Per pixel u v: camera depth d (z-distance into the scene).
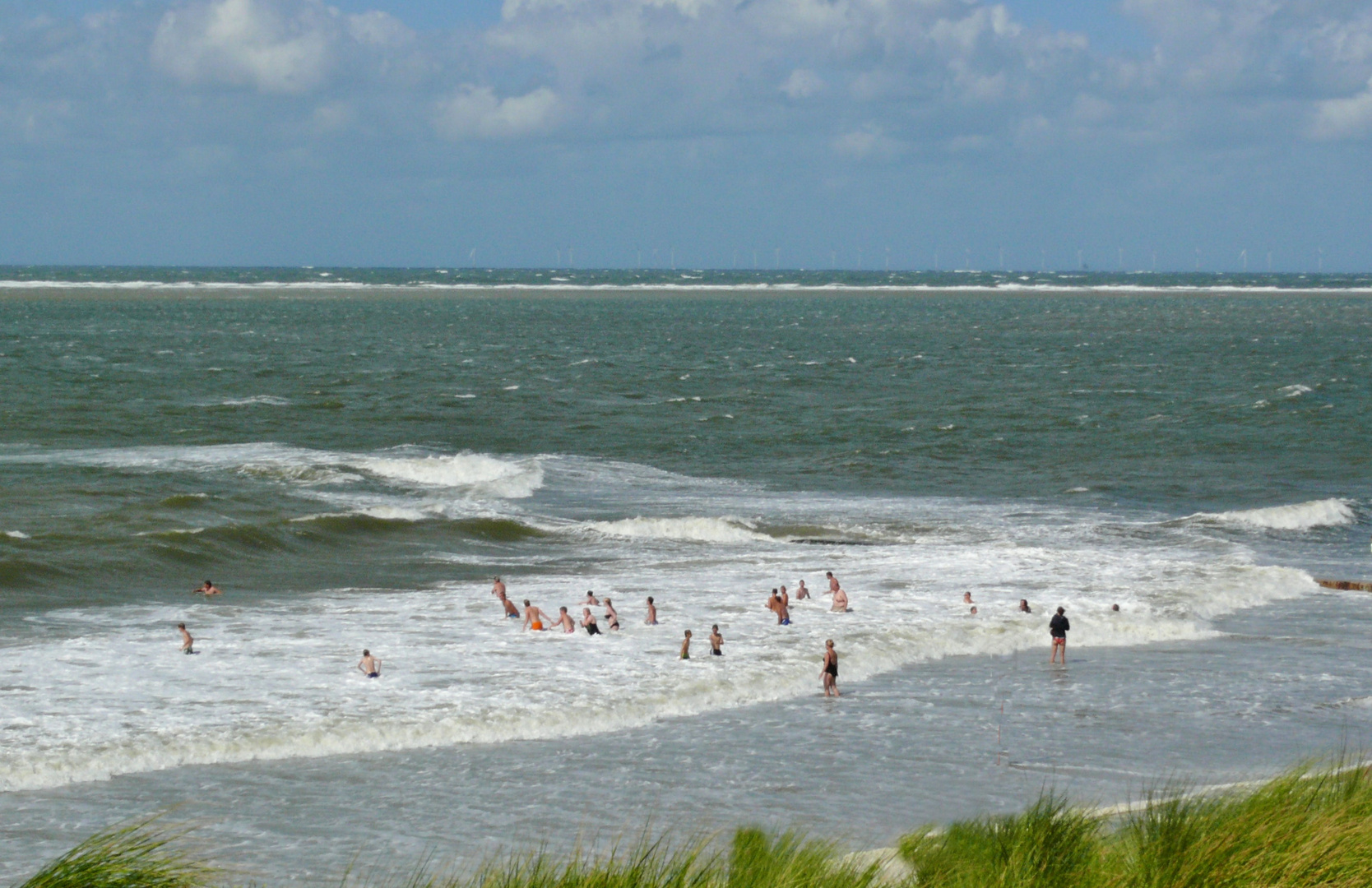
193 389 160.00
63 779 36.03
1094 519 87.25
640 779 37.38
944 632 55.47
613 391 167.25
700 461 112.25
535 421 136.62
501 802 35.22
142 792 35.28
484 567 69.75
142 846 17.17
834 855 20.48
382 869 30.31
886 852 22.97
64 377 169.12
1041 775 37.97
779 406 153.75
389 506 84.31
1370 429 136.12
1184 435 131.38
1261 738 41.75
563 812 34.53
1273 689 48.16
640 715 43.66
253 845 31.70
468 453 113.31
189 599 59.94
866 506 91.06
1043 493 98.56
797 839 25.69
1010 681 49.31
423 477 100.56
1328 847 16.84
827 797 36.00
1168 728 43.09
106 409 137.88
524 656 50.22
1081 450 121.31
